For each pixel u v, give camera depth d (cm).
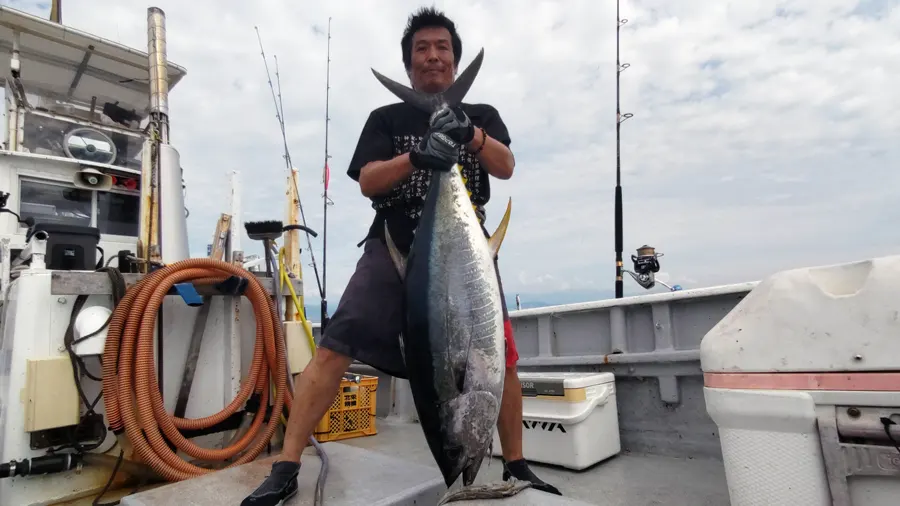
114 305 238
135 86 474
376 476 199
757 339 140
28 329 219
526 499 146
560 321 372
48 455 217
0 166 371
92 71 450
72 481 227
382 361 192
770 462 136
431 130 165
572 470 264
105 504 217
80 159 421
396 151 212
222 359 279
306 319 324
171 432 236
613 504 215
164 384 263
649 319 322
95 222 411
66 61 433
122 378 225
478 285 164
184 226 316
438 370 160
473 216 172
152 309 234
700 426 287
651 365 304
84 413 234
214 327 280
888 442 119
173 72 460
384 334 193
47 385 212
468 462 156
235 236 347
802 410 130
